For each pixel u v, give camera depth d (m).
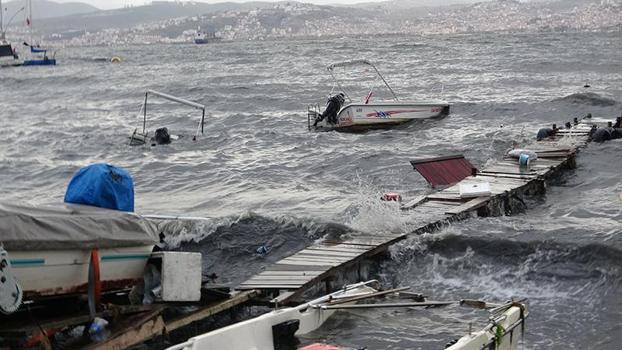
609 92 44.69
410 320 11.70
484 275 14.24
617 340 11.41
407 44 142.88
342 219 17.39
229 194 22.55
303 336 11.09
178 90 59.34
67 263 10.65
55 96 62.72
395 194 18.86
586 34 176.12
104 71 98.38
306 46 163.75
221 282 14.69
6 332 9.98
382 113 34.12
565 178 22.61
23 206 10.81
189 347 9.38
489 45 120.44
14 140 36.59
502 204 18.69
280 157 28.45
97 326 10.76
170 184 24.77
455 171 22.05
